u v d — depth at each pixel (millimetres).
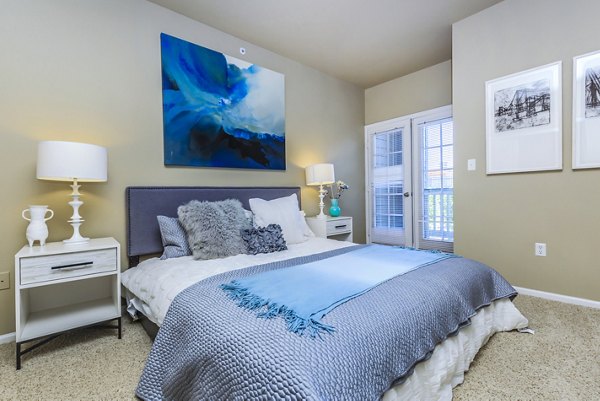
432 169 3842
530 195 2543
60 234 2104
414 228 4035
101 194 2270
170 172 2623
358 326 1029
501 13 2627
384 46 3295
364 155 4551
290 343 909
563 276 2400
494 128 2697
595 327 1942
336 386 818
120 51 2346
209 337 1052
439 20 2838
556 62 2371
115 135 2324
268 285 1391
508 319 1886
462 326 1447
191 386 1054
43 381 1477
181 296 1397
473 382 1438
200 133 2779
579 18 2275
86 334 1964
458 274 1648
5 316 1922
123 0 2363
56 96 2078
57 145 1769
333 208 3826
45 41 2041
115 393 1379
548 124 2422
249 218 2613
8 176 1927
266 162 3295
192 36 2748
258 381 837
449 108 3641
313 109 3838
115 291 2010
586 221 2291
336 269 1655
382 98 4348
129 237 2350
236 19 2756
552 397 1315
